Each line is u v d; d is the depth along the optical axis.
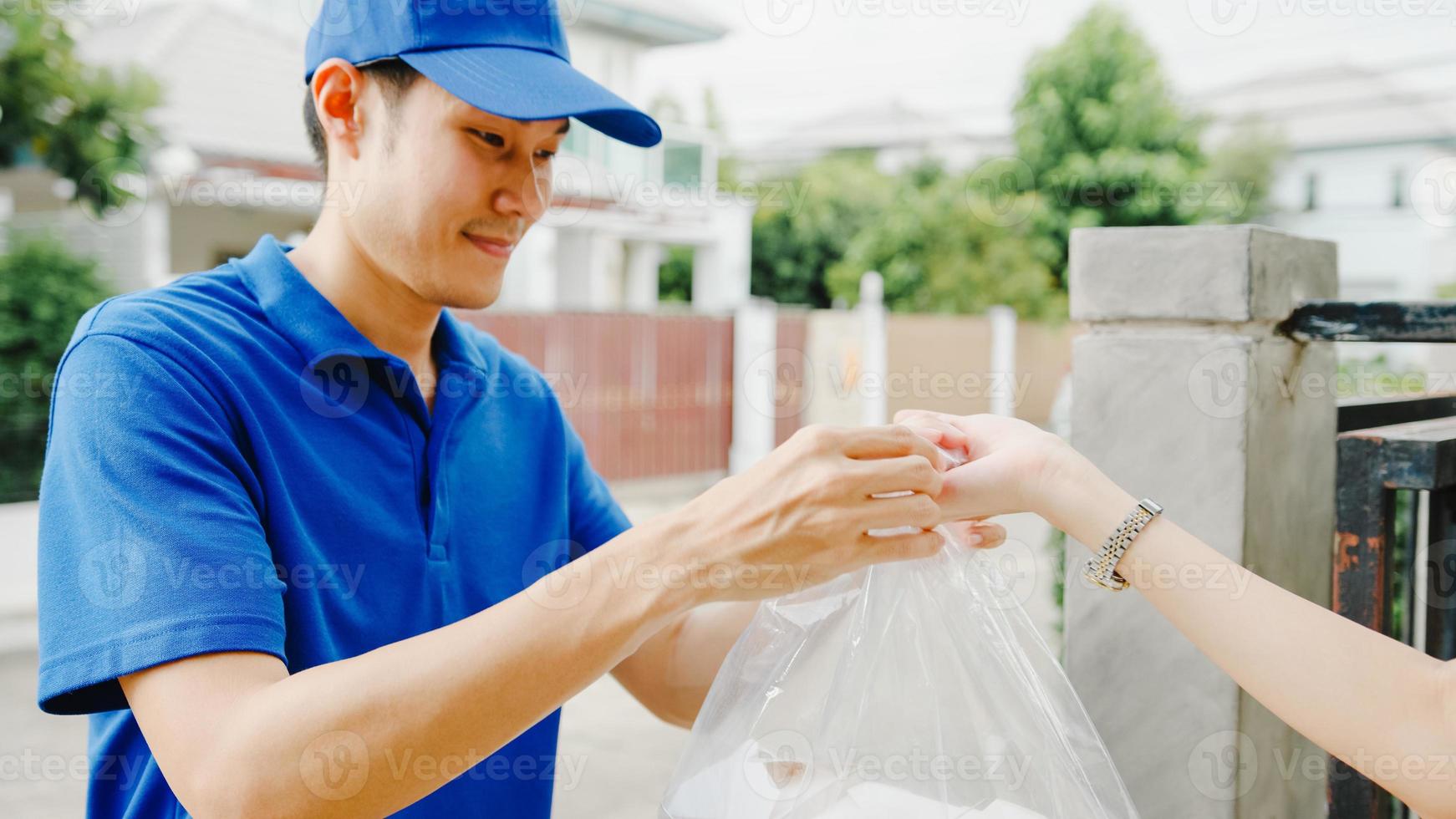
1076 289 1.29
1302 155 16.55
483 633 0.78
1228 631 0.90
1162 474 1.23
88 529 0.82
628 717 4.34
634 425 10.39
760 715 0.96
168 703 0.78
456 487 1.12
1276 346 1.25
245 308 1.03
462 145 1.02
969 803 0.91
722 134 17.66
